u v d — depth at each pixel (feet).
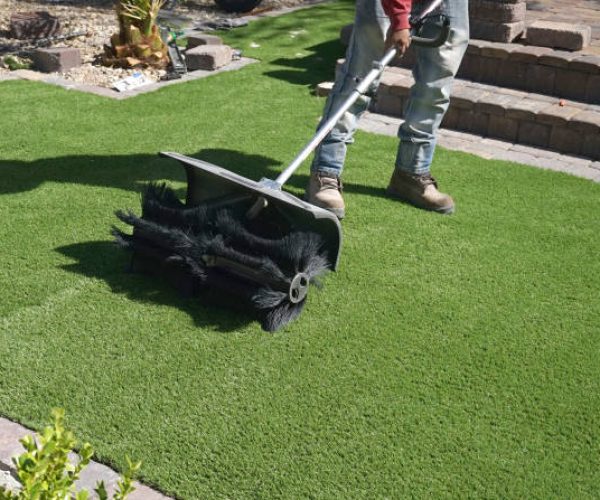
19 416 7.24
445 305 9.20
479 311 9.14
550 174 12.72
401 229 10.75
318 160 10.92
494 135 14.26
